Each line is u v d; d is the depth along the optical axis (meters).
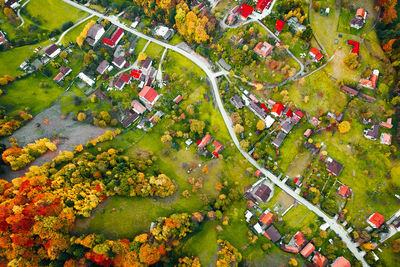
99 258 97.56
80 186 109.56
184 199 120.75
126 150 134.38
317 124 132.38
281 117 136.88
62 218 100.56
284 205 120.44
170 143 134.88
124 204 113.75
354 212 117.75
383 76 139.00
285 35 144.75
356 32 145.00
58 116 141.62
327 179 123.44
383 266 106.81
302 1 146.50
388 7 146.00
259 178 126.62
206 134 135.88
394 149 125.81
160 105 146.25
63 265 96.81
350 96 136.62
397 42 137.50
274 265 109.19
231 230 116.06
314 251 111.19
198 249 109.56
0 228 96.19
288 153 130.38
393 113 132.75
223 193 123.94
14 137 129.38
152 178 117.31
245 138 135.88
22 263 93.50
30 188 105.25
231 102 142.12
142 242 103.00
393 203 118.31
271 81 142.00
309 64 141.38
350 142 129.12
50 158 124.50
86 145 129.88
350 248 111.31
